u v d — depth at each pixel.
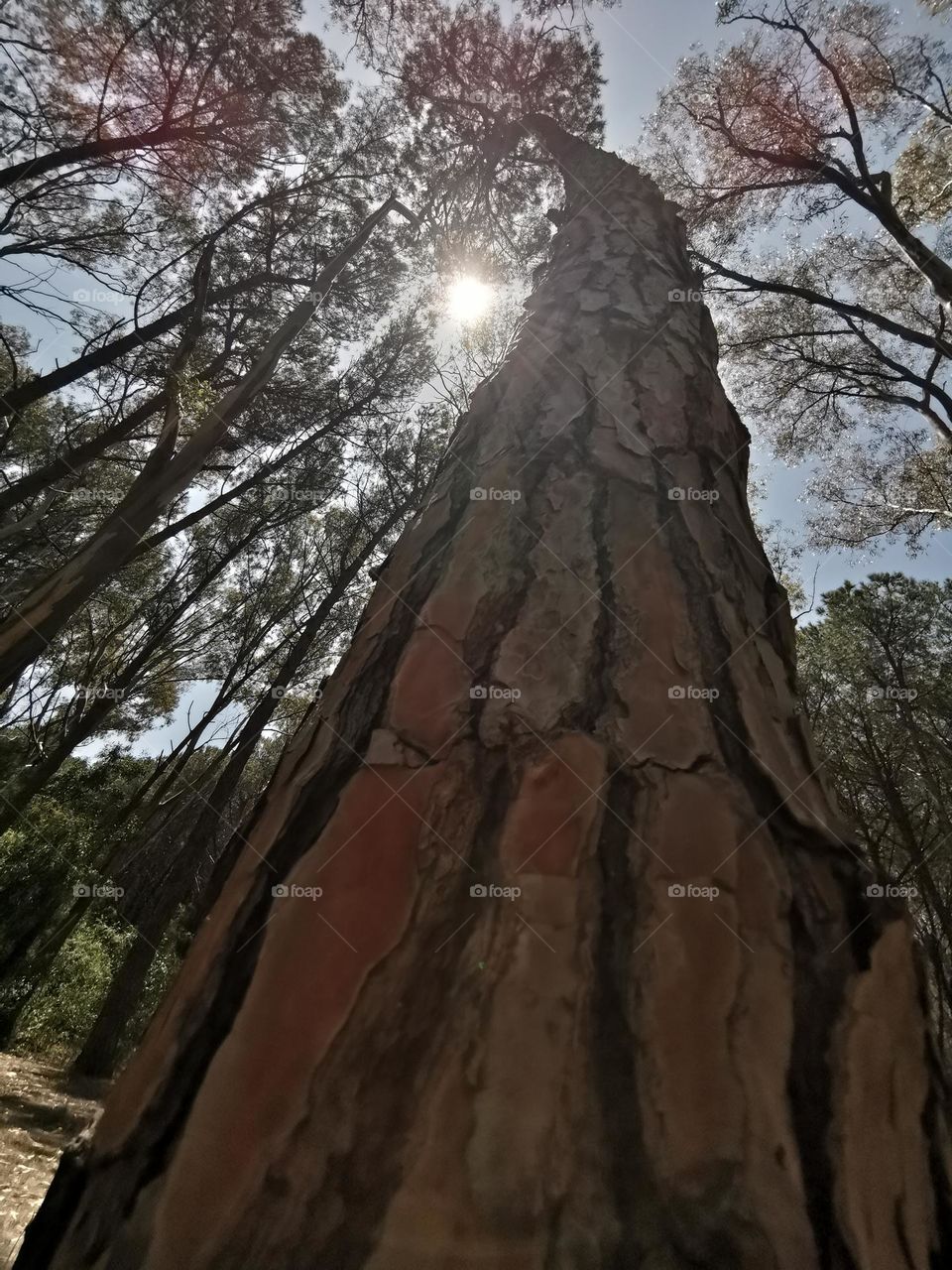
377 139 7.43
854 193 8.06
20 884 7.54
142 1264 0.40
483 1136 0.42
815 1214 0.41
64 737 8.36
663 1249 0.38
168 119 6.06
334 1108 0.44
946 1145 0.46
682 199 9.14
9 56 5.46
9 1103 4.35
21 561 8.62
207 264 6.15
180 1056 0.50
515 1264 0.37
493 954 0.51
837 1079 0.47
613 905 0.54
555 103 7.34
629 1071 0.45
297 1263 0.38
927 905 6.93
